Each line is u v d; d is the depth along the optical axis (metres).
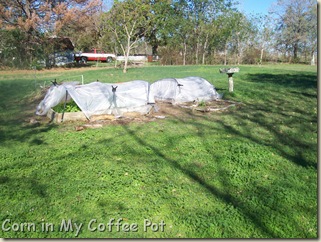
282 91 13.80
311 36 38.50
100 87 9.15
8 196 4.24
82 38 39.25
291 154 5.80
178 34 39.28
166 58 38.41
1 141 6.68
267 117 8.91
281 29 40.41
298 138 6.81
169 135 7.09
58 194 4.28
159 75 21.47
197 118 8.91
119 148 6.14
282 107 10.32
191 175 4.91
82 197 4.20
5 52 27.62
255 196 4.23
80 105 8.60
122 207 3.96
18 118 9.07
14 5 28.38
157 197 4.20
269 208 3.93
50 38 31.03
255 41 38.53
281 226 3.58
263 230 3.51
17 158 5.64
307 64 38.19
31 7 29.56
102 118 8.64
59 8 29.05
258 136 7.02
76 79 18.64
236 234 3.45
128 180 4.66
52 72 25.97
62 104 9.24
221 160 5.52
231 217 3.74
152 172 4.96
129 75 21.44
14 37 28.09
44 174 4.92
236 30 38.00
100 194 4.27
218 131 7.46
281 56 40.72
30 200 4.14
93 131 7.41
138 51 46.94
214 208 3.95
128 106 9.22
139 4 24.25
